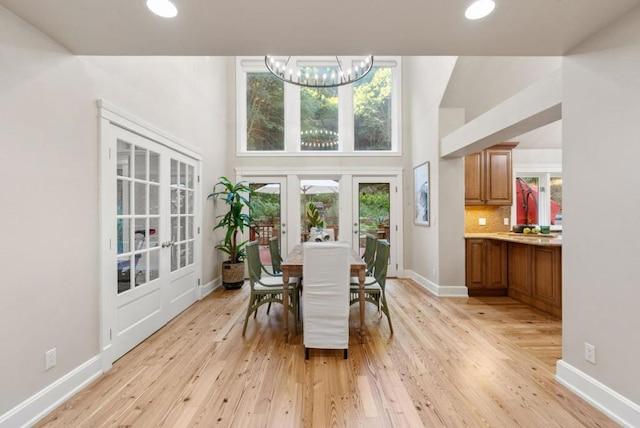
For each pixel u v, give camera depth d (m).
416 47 2.01
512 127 2.95
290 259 3.15
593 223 1.86
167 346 2.75
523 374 2.25
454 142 3.96
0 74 1.59
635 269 1.62
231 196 4.60
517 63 3.75
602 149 1.80
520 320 3.38
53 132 1.90
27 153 1.73
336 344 2.52
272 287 3.07
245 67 5.55
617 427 1.67
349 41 1.93
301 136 5.69
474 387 2.09
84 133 2.15
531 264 3.87
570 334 2.04
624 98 1.67
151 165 3.08
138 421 1.75
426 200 4.74
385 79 5.73
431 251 4.61
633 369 1.63
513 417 1.77
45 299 1.84
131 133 2.71
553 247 3.52
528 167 5.53
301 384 2.13
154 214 3.12
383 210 5.57
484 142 3.52
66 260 1.99
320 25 1.75
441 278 4.35
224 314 3.62
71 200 2.04
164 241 3.26
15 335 1.66
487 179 4.78
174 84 3.50
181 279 3.69
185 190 3.83
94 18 1.68
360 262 2.96
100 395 2.01
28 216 1.74
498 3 1.57
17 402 1.66
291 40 1.92
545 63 3.72
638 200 1.60
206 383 2.15
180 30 1.80
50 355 1.86
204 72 4.38
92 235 2.23
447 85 4.01
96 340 2.25
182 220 3.78
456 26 1.77
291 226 5.49
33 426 1.71
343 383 2.14
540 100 2.54
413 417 1.78
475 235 4.55
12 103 1.65
